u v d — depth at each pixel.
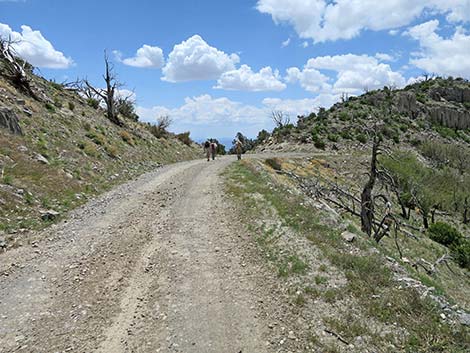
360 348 4.93
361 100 79.12
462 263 21.30
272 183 15.59
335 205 21.16
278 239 8.89
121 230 9.84
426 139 60.31
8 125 14.89
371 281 6.63
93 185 14.66
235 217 11.09
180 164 26.47
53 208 11.02
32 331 5.32
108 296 6.41
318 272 7.09
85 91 34.25
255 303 6.20
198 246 8.83
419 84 98.62
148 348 5.02
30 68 30.86
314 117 69.38
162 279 7.09
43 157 14.41
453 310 5.97
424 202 31.11
